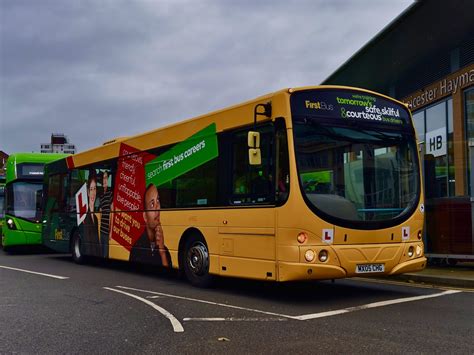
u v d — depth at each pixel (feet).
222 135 29.63
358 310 23.90
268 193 25.86
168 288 31.42
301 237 24.20
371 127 27.20
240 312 23.70
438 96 59.67
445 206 38.17
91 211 44.83
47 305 26.02
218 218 29.17
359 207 25.73
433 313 23.09
